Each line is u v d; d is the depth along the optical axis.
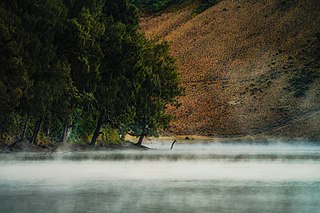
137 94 103.44
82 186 43.44
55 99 82.88
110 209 32.69
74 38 83.81
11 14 75.75
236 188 42.97
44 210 32.28
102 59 93.06
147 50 106.75
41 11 78.81
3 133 82.69
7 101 72.75
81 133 101.25
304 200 36.72
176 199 36.84
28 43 77.12
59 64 80.12
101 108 95.44
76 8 89.12
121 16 100.69
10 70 74.12
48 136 92.88
